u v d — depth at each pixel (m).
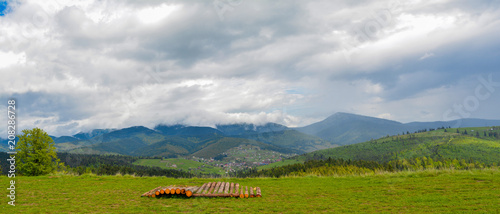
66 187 16.19
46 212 10.01
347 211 10.50
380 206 11.23
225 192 14.13
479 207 10.28
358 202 12.12
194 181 20.64
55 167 27.98
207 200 12.73
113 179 20.58
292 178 21.91
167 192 13.22
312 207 11.23
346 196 13.66
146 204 11.66
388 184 16.80
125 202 12.05
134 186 17.03
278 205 11.62
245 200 12.83
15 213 9.74
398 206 11.12
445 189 14.27
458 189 14.07
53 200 12.24
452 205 10.84
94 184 17.78
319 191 15.34
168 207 11.10
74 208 10.69
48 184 17.28
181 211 10.48
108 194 14.02
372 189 15.47
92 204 11.52
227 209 10.80
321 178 21.30
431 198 12.15
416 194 13.45
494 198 11.64
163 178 21.95
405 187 15.51
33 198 12.60
